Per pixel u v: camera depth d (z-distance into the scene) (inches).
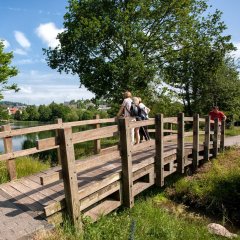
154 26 823.1
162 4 784.9
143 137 374.3
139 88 800.9
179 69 955.3
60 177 168.7
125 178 221.1
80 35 726.5
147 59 823.1
